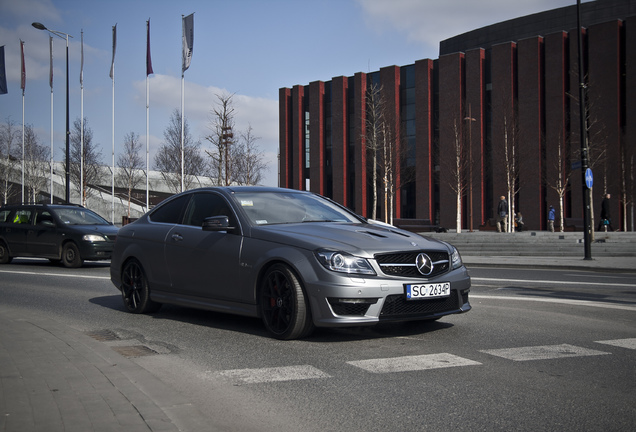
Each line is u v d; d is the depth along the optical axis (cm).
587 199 1847
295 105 5391
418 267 572
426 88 4525
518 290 1041
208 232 675
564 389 416
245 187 722
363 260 554
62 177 5622
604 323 686
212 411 376
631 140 3688
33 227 1594
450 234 2584
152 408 352
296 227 627
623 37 3822
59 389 391
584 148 1866
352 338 600
